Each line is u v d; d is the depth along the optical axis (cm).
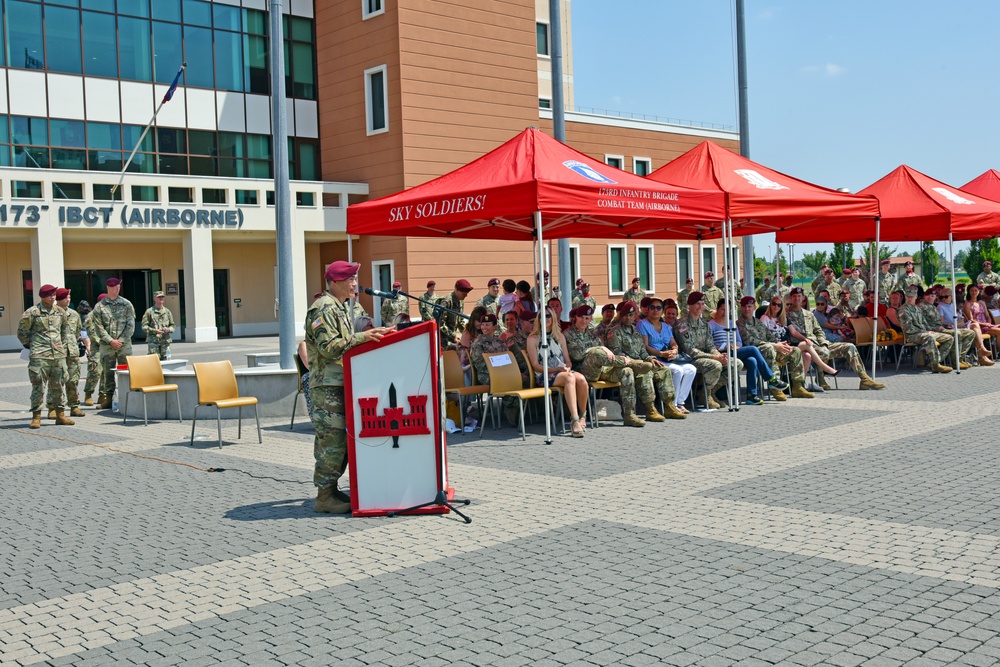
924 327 1728
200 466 1012
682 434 1108
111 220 3064
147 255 3628
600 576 573
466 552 640
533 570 591
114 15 3406
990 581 536
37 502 859
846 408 1278
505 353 1175
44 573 632
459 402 1199
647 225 1588
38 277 2955
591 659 446
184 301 3709
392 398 761
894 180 1828
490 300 1845
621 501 771
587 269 4178
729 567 580
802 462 905
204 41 3603
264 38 3750
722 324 1412
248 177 3709
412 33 3425
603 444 1061
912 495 753
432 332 763
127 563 648
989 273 2395
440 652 463
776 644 454
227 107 3656
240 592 573
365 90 3528
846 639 457
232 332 3856
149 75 3488
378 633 493
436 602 538
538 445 1076
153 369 1391
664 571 577
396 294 788
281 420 1376
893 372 1728
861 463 891
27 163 3234
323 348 754
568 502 776
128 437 1248
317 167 3759
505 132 3703
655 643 462
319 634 495
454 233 1484
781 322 1514
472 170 1208
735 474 861
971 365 1800
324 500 778
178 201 3269
